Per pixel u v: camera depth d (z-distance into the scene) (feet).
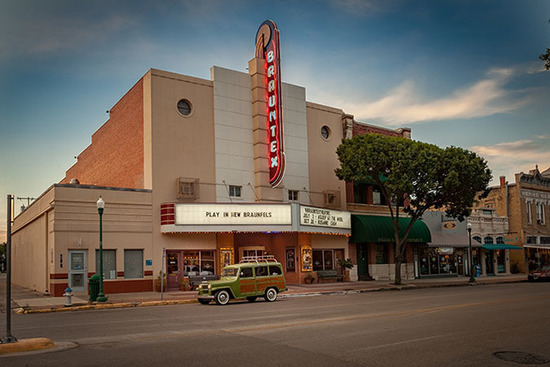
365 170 107.65
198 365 31.76
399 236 127.85
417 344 38.81
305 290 97.86
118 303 75.46
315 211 112.68
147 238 97.09
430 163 105.19
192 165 103.55
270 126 111.04
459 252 156.76
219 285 74.54
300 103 121.80
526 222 178.81
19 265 139.03
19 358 34.09
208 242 103.71
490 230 169.78
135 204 96.58
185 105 105.60
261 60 114.01
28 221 119.24
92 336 43.60
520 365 32.24
